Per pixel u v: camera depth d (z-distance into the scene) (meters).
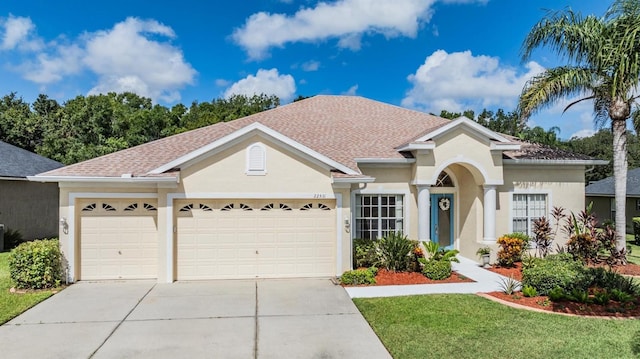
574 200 18.58
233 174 14.11
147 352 8.09
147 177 13.25
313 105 23.94
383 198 17.45
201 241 14.13
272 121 21.12
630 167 50.34
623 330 9.06
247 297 11.98
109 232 14.03
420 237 16.78
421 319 9.91
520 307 10.80
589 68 16.75
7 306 10.95
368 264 15.58
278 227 14.52
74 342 8.57
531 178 18.28
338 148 17.80
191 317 10.19
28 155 26.42
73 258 13.59
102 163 14.62
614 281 11.72
